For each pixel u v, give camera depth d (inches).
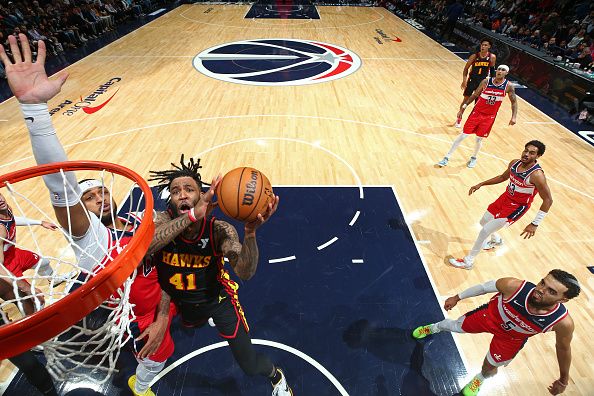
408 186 206.5
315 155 232.7
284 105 302.8
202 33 531.2
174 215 80.5
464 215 186.2
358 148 242.5
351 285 145.6
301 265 153.4
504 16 514.0
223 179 73.2
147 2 654.5
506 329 95.6
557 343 91.7
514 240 171.9
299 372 115.6
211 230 76.6
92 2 526.0
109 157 223.0
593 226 181.8
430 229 176.2
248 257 71.6
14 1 439.2
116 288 50.8
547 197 129.4
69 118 270.8
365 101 315.3
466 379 115.3
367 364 118.5
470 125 209.2
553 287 82.4
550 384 114.3
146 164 217.2
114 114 278.7
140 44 469.1
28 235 160.6
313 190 199.8
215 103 303.3
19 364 94.0
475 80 264.4
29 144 236.8
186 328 126.2
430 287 146.1
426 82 363.6
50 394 104.5
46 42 410.0
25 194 187.3
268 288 142.7
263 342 123.7
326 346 123.4
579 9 440.1
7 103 299.0
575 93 310.2
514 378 115.8
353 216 182.1
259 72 378.6
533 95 343.9
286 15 666.8
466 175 218.1
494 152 243.1
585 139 263.3
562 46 401.1
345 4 792.9
